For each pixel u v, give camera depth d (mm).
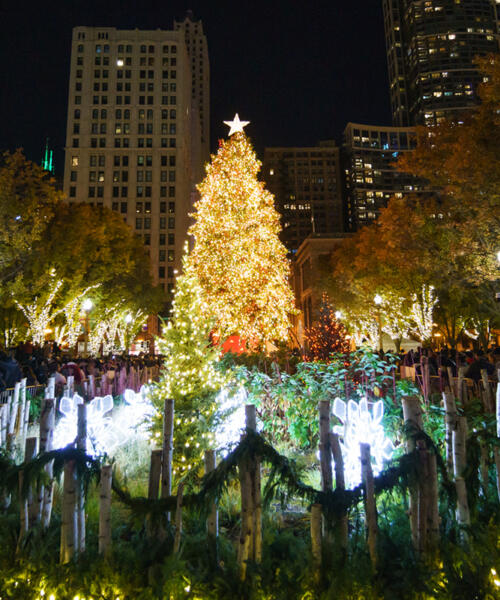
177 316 7406
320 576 3391
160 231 94125
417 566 3381
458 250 21547
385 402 7176
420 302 33219
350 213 162750
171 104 99062
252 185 29344
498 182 17562
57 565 3533
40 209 25656
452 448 4766
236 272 27969
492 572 3283
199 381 7055
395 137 165000
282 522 4809
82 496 3902
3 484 3887
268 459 3693
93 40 99750
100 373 19156
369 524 3543
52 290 29266
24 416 7930
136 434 7906
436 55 158125
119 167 95625
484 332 34312
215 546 3727
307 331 17031
